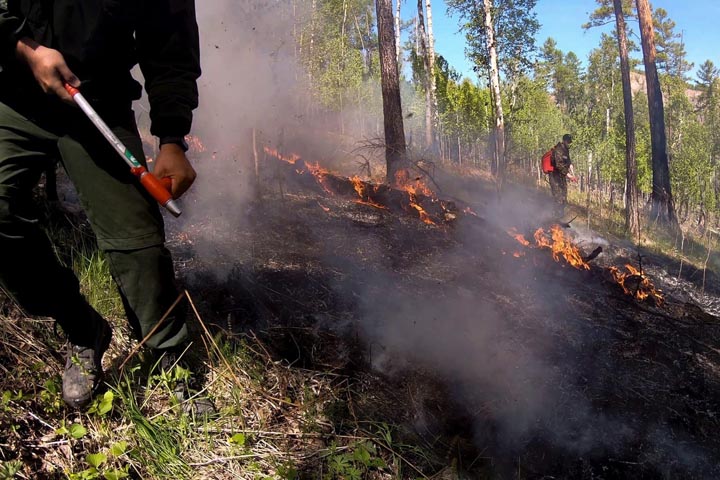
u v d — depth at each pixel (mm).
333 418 2107
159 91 1631
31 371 1847
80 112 1545
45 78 1407
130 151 1607
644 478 2602
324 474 1829
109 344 1910
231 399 2012
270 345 2465
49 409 1723
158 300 1750
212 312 2570
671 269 8344
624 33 13422
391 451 2029
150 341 1806
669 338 4180
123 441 1701
